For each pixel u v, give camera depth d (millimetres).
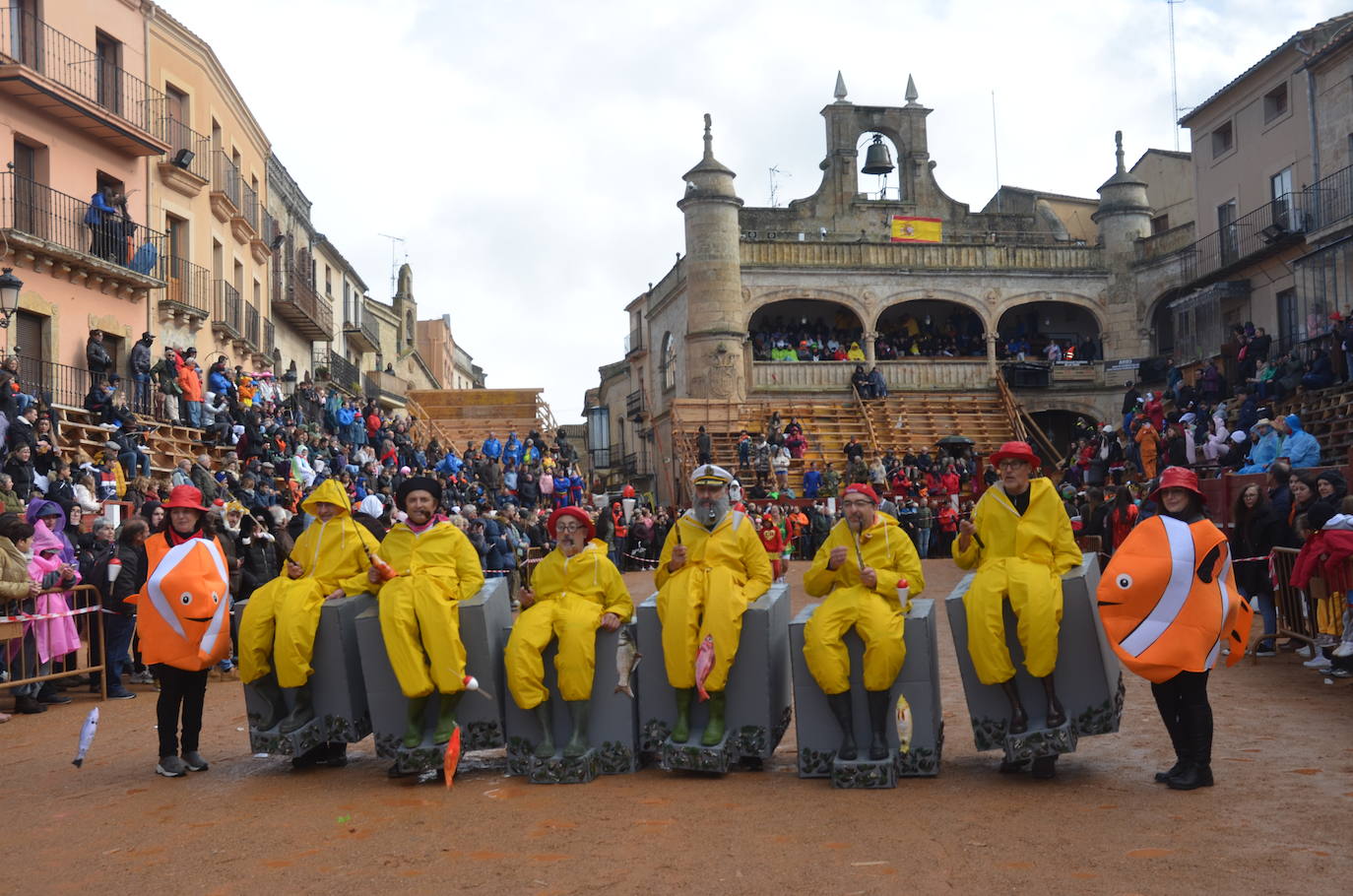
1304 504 11375
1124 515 14883
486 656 7516
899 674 7188
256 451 23938
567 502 37719
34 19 22859
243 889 5367
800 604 19266
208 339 28922
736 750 7426
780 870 5422
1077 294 44406
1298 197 32438
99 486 17031
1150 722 8836
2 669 10344
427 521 7785
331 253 46906
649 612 7691
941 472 35625
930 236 44531
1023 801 6547
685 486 38625
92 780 7766
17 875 5684
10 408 16484
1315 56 30922
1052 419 45344
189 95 28359
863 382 41938
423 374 71312
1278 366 26766
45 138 22984
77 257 22688
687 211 42094
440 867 5602
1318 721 8539
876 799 6734
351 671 7863
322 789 7340
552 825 6316
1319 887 4957
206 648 7750
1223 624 6641
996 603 7000
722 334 41469
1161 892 4965
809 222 45594
